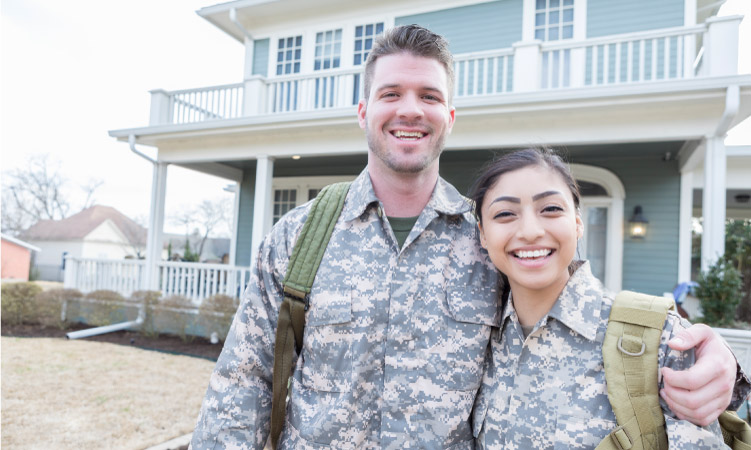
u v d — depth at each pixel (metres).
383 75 1.39
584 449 1.06
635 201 7.32
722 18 4.96
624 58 7.06
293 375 1.43
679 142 6.23
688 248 7.01
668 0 7.00
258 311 1.44
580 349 1.15
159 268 8.41
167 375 5.63
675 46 6.90
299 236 1.44
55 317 8.73
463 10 8.32
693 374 0.95
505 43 7.94
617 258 7.30
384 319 1.33
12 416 4.09
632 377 1.04
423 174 1.42
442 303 1.33
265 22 10.05
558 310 1.18
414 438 1.24
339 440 1.26
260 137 7.39
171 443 3.52
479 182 1.28
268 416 1.41
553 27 7.63
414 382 1.28
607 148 6.75
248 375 1.40
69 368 5.89
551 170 1.17
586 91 5.04
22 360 6.30
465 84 6.45
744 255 9.55
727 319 4.77
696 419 0.96
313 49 9.58
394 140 1.38
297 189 9.99
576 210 1.25
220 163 9.70
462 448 1.26
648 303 1.13
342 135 6.88
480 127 5.89
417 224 1.39
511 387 1.21
